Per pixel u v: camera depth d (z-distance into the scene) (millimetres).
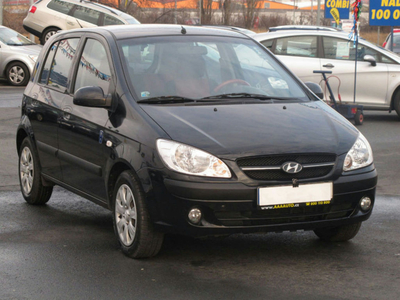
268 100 5977
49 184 7172
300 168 4957
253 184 4852
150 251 5238
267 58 6695
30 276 4941
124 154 5250
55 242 5871
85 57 6508
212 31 6789
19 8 48000
